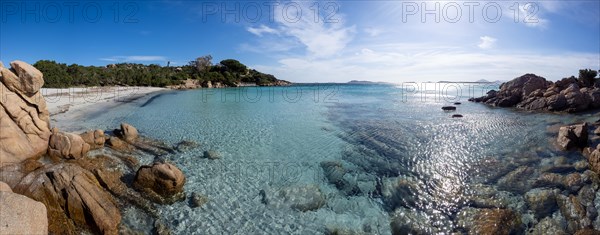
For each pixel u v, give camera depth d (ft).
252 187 38.06
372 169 44.55
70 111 85.97
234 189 37.37
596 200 32.68
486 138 60.54
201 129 69.10
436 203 34.27
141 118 81.46
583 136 49.75
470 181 39.47
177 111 99.25
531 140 56.95
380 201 35.29
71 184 29.94
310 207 33.78
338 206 34.17
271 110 106.83
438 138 61.77
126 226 28.63
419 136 63.82
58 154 40.32
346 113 100.22
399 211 32.99
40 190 29.89
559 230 28.43
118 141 50.01
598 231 26.99
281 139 61.36
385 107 118.52
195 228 29.17
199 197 34.24
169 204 33.04
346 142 59.21
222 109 107.96
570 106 90.27
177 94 177.88
